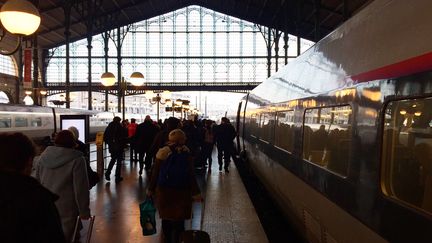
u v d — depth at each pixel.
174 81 44.34
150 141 11.62
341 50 4.30
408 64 2.78
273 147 8.40
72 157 4.34
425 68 2.56
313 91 5.24
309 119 5.40
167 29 44.31
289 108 6.79
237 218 6.98
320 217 4.67
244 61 44.22
